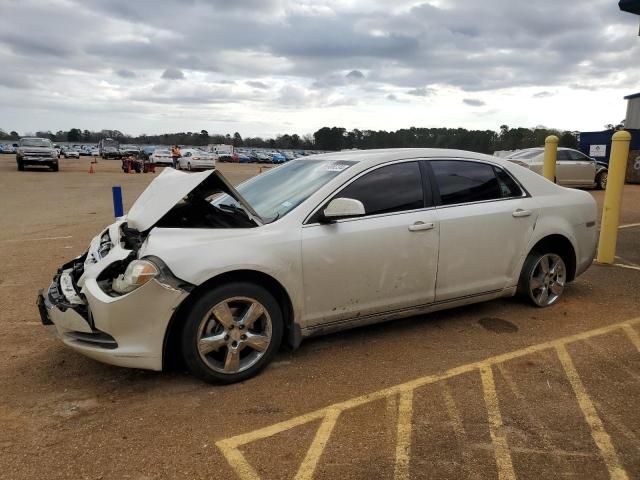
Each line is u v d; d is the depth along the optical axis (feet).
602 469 8.88
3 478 8.64
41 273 21.93
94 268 12.24
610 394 11.42
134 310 10.99
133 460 9.15
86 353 11.46
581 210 17.28
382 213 13.60
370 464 9.03
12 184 71.72
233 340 11.81
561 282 17.34
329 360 13.19
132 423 10.33
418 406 10.93
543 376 12.26
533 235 16.06
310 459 9.18
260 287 11.96
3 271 22.25
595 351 13.67
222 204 14.74
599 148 73.77
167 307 11.08
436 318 16.17
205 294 11.41
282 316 12.63
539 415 10.57
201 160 133.28
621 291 18.98
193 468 8.94
